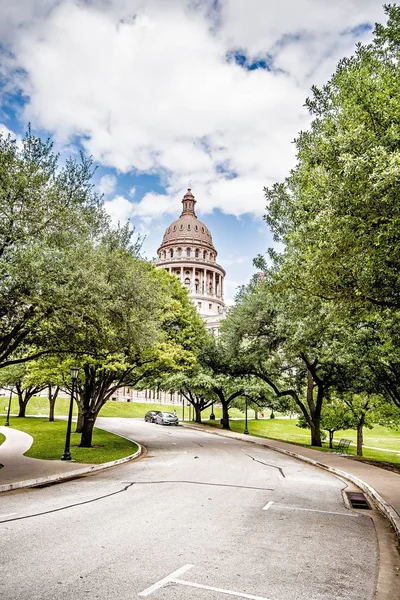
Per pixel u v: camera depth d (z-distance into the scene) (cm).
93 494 1215
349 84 1150
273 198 2116
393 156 878
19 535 789
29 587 551
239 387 4500
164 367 3000
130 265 2170
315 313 1867
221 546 739
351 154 990
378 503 1152
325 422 3675
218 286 13625
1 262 1329
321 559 694
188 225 13938
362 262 1112
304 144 1546
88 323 1703
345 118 1165
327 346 2522
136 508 1027
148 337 2034
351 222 1014
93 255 1709
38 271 1370
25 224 1578
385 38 1219
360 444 3578
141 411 7756
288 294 2120
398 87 1026
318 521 947
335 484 1493
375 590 578
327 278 1241
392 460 3444
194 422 5594
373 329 2097
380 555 729
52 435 3253
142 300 1967
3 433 3447
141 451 2477
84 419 2578
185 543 750
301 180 1519
